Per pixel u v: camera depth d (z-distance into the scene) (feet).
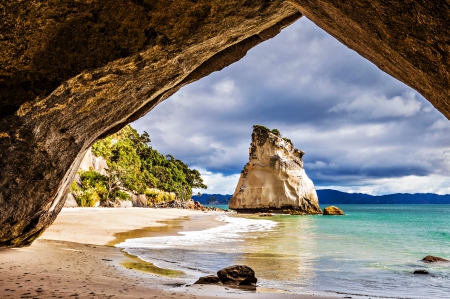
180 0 15.80
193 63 22.24
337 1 12.92
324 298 19.04
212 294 18.13
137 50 17.12
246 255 36.40
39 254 24.73
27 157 18.63
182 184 255.91
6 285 15.42
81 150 23.08
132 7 15.64
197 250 38.78
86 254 29.30
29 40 15.40
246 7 17.60
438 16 10.15
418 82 14.26
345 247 46.60
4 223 20.18
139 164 196.65
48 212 23.80
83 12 15.21
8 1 14.06
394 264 33.96
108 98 19.66
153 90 22.31
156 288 18.60
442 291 23.66
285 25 23.86
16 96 16.74
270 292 20.52
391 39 12.70
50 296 14.17
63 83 16.85
